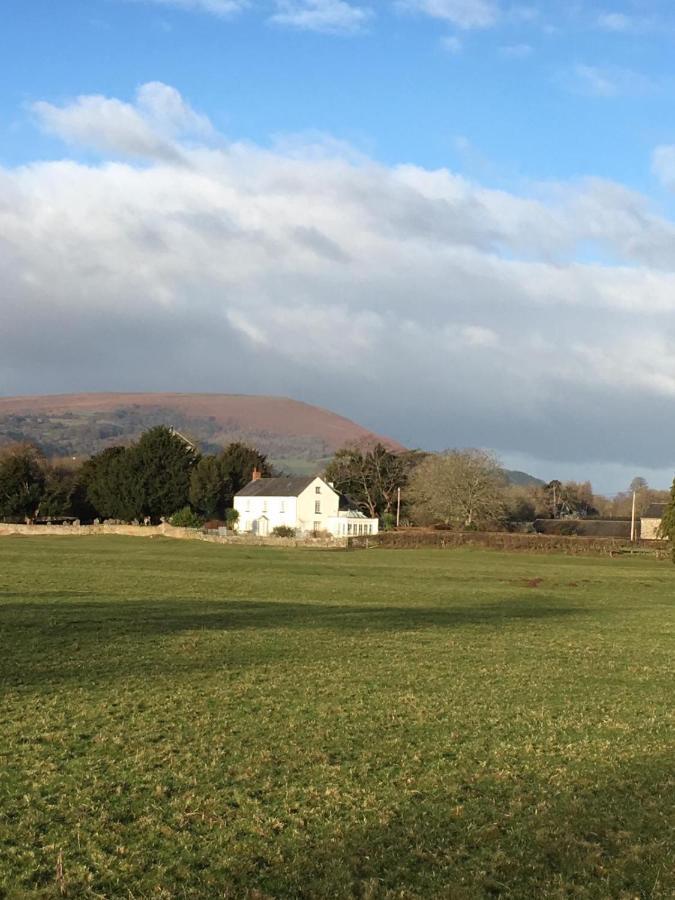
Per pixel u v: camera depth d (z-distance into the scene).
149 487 127.25
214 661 21.91
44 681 18.62
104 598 36.41
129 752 13.15
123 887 8.61
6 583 42.06
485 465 128.12
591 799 11.50
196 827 10.16
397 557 75.62
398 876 9.01
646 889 8.82
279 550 82.06
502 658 24.14
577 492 189.12
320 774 12.27
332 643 25.89
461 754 13.53
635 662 24.11
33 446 145.12
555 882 8.92
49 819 10.29
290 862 9.27
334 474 146.88
